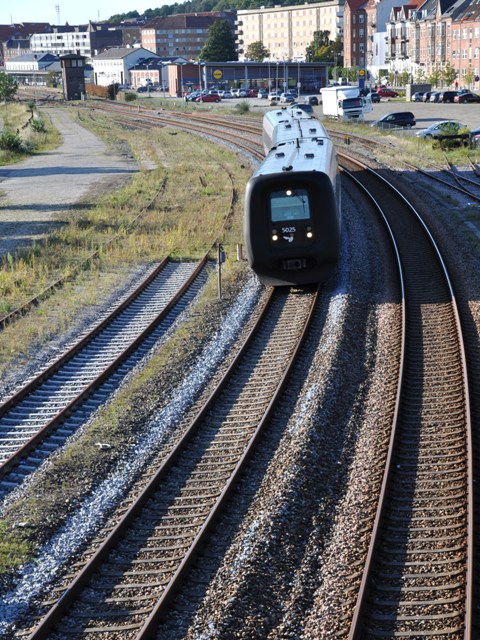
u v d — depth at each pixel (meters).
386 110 132.62
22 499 18.72
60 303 33.94
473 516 16.41
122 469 19.94
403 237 41.84
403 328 27.52
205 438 21.22
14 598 15.23
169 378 25.42
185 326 30.34
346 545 16.08
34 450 21.06
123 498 18.64
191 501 18.14
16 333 30.03
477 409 21.61
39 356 27.83
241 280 36.31
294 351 25.91
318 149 37.22
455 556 15.45
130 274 38.53
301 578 15.27
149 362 26.91
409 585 14.73
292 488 18.05
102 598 14.95
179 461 20.06
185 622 14.09
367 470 18.92
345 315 29.22
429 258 37.41
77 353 27.98
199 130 110.06
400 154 74.88
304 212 32.16
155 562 15.93
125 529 17.11
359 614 13.76
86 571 15.38
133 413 23.05
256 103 166.75
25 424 22.64
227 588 14.81
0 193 65.50
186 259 40.84
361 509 17.28
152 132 113.75
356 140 88.19
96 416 22.95
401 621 13.79
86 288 36.19
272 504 17.41
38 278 38.19
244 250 41.72
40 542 17.06
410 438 20.44
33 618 14.66
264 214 32.28
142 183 66.12
